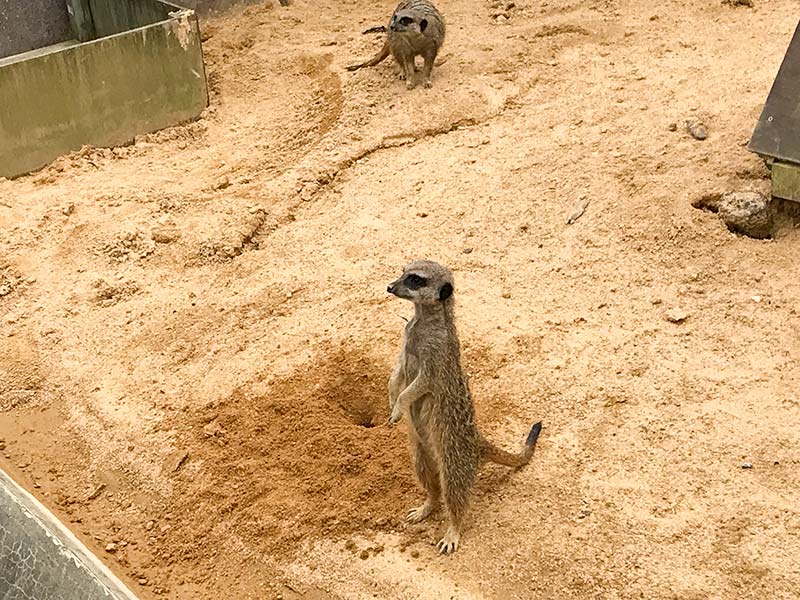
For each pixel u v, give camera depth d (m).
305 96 2.13
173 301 1.53
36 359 1.45
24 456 1.30
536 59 2.15
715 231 1.54
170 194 1.79
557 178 1.71
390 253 1.59
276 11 2.57
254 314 1.49
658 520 1.12
